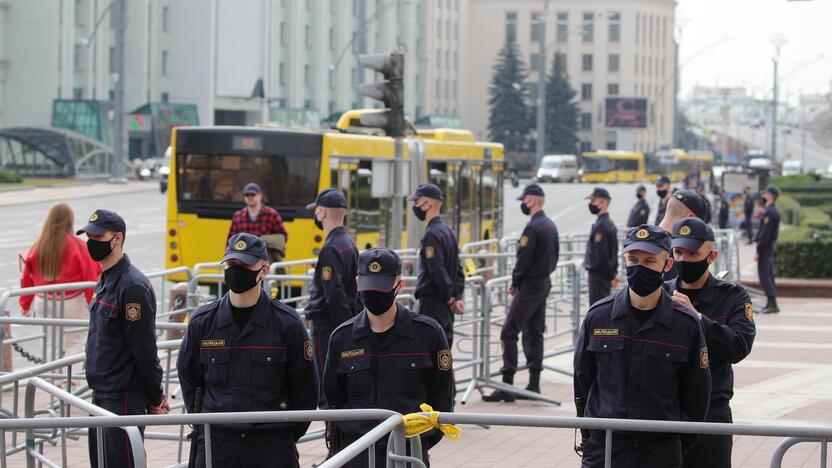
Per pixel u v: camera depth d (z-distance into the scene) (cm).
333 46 11175
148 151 9188
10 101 8694
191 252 2222
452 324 1247
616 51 16238
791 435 623
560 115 13812
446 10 13650
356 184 2312
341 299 1125
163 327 1044
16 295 1227
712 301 773
